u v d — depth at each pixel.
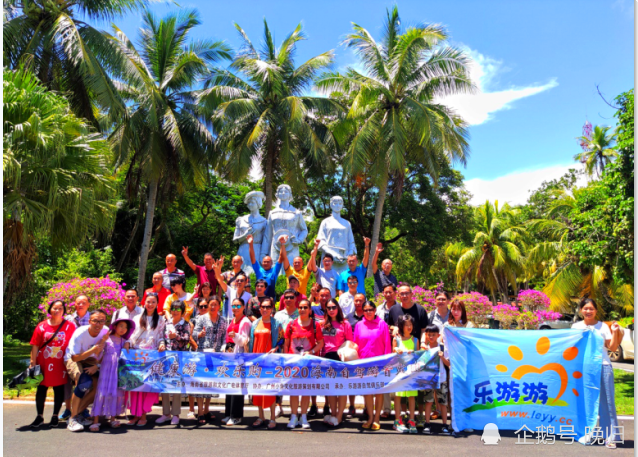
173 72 20.48
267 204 21.56
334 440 6.07
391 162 18.64
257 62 20.50
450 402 6.54
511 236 33.03
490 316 15.16
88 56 14.55
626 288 20.88
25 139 9.41
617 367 13.73
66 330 6.71
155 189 21.00
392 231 30.83
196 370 6.77
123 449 5.60
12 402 8.13
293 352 6.96
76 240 11.09
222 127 21.69
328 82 19.97
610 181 10.84
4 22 14.40
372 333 7.02
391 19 20.80
